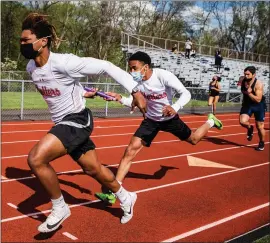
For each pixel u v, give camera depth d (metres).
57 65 3.25
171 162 7.29
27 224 4.00
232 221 4.53
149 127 5.11
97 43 36.88
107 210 4.53
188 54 30.05
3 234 3.73
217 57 29.14
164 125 5.16
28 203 4.57
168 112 4.71
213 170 6.86
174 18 42.16
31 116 12.80
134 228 4.09
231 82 27.81
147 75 4.81
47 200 4.71
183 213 4.64
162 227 4.18
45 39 3.23
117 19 37.16
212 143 9.73
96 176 3.80
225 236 4.09
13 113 13.05
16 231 3.81
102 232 3.94
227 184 6.02
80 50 37.00
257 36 47.12
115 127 11.80
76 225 4.05
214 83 16.14
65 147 3.42
